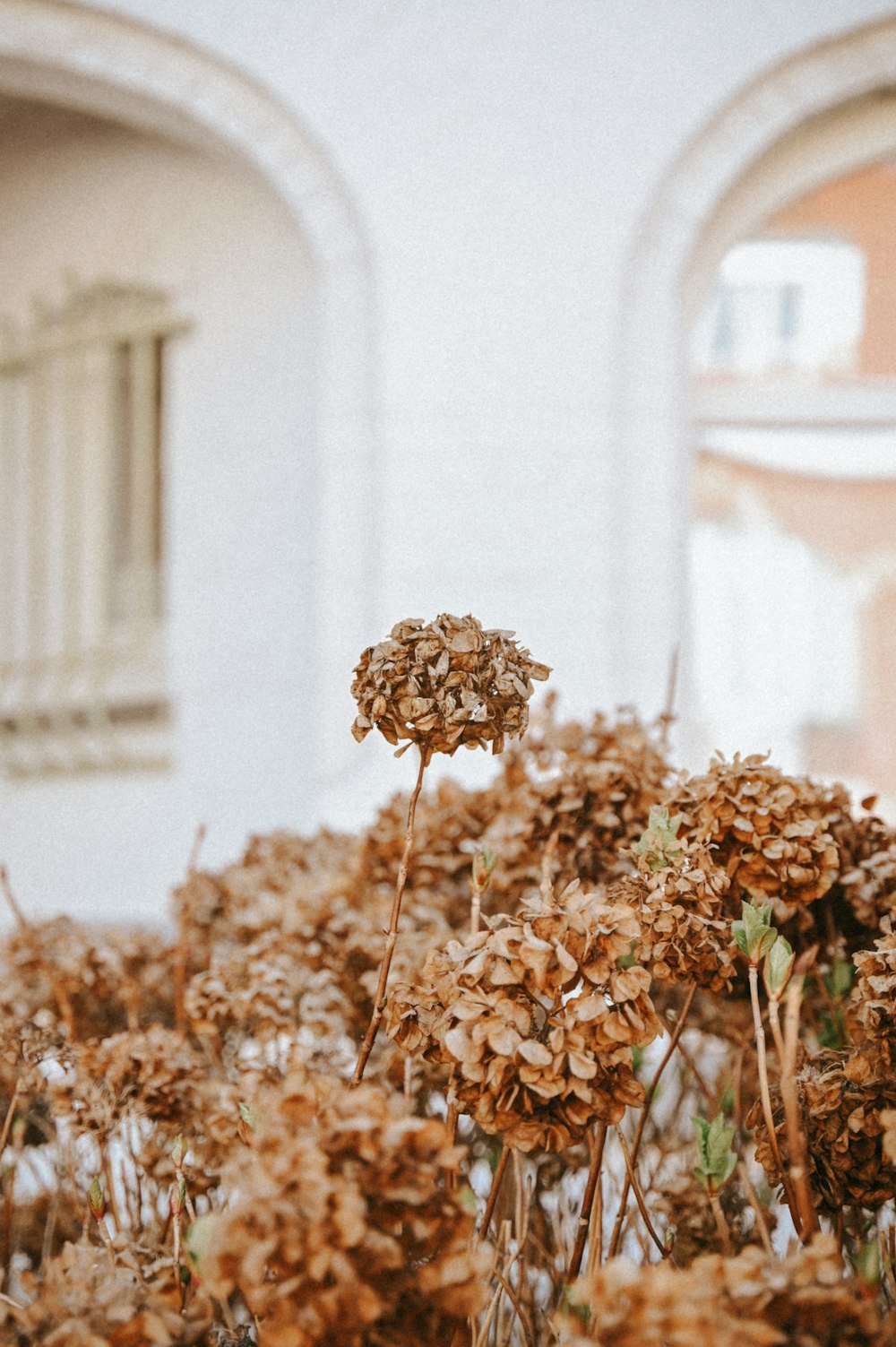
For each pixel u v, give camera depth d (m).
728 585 3.90
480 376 3.63
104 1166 1.06
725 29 3.62
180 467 4.39
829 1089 0.83
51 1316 0.71
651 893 0.88
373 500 3.66
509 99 3.68
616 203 3.64
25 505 4.71
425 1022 0.80
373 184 3.69
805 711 3.89
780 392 3.93
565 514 3.59
